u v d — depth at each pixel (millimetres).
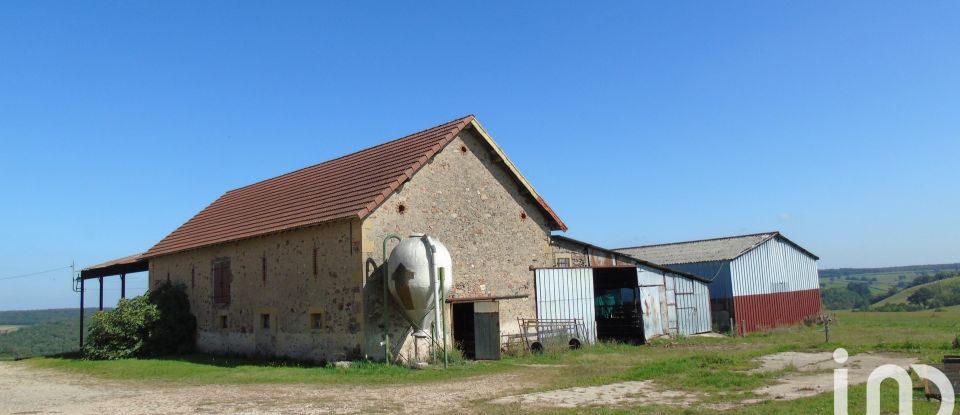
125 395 13094
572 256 23109
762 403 9984
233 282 21328
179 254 24484
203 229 24219
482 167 20125
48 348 45844
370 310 16562
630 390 11766
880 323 32438
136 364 19641
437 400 11328
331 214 17578
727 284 29125
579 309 21953
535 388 12422
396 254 16516
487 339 18125
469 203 19500
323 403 11219
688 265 30422
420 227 18047
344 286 16984
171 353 22766
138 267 28031
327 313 17438
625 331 25547
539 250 21406
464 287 18938
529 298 20734
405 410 10391
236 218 22953
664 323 24719
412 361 16797
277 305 19281
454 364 16938
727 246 31672
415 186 18125
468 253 19203
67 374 18234
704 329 26812
